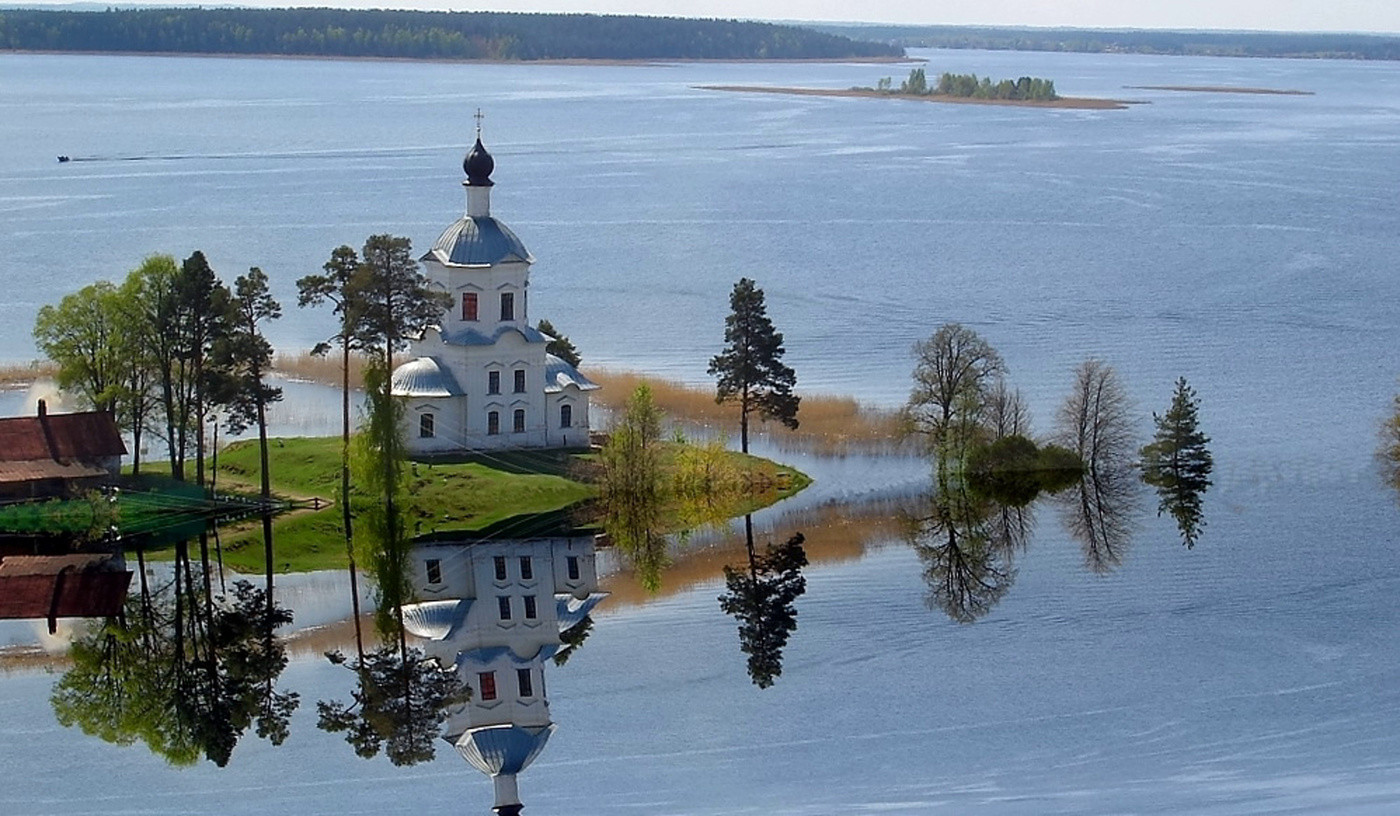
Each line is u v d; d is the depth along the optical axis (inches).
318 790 5241.1
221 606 6688.0
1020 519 7849.4
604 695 5925.2
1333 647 6353.3
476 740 5536.4
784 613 6688.0
